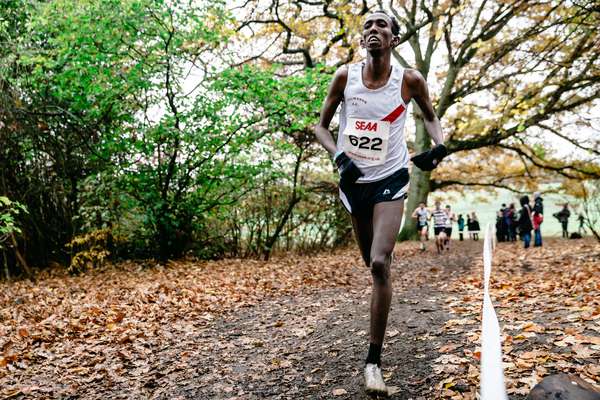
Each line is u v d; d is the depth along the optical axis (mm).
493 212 40250
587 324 3998
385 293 2873
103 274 10609
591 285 6016
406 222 22344
